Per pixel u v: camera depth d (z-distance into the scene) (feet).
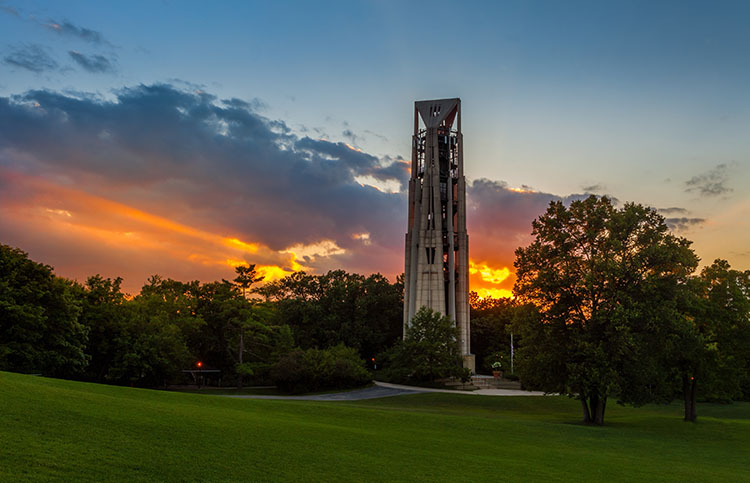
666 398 157.38
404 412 121.90
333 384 250.37
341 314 351.87
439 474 63.36
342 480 55.67
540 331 146.10
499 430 110.22
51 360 184.75
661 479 72.90
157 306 267.80
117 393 95.96
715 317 150.30
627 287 138.21
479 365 378.12
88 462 48.37
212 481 49.11
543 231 153.99
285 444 69.00
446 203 335.47
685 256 139.13
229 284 282.15
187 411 82.64
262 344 282.36
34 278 184.75
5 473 42.14
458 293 318.24
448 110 335.47
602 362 130.82
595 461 83.71
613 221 145.48
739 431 136.77
